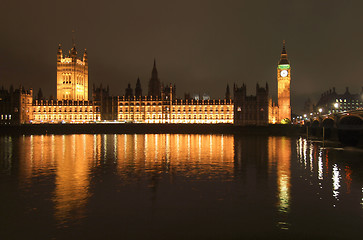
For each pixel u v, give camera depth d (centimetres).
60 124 18375
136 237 2475
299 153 7319
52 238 2456
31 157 6681
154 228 2641
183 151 7869
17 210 3059
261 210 3052
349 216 2877
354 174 4703
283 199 3391
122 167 5394
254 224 2716
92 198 3456
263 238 2456
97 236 2492
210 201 3338
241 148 8619
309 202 3288
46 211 3033
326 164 5644
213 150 8081
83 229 2619
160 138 13475
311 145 9519
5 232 2561
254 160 6191
